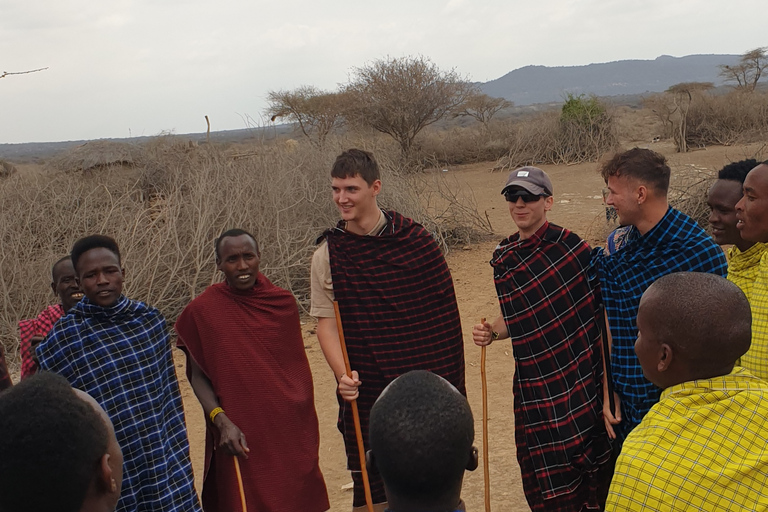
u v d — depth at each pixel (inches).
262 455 133.4
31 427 54.7
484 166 1059.9
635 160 112.8
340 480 179.5
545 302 124.0
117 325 118.0
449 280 139.2
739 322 74.3
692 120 1055.6
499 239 467.5
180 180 434.9
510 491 163.3
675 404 74.8
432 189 547.5
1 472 54.3
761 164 117.0
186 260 331.6
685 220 112.8
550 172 906.7
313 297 137.6
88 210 373.1
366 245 134.0
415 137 1136.2
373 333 133.6
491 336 135.8
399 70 1021.8
